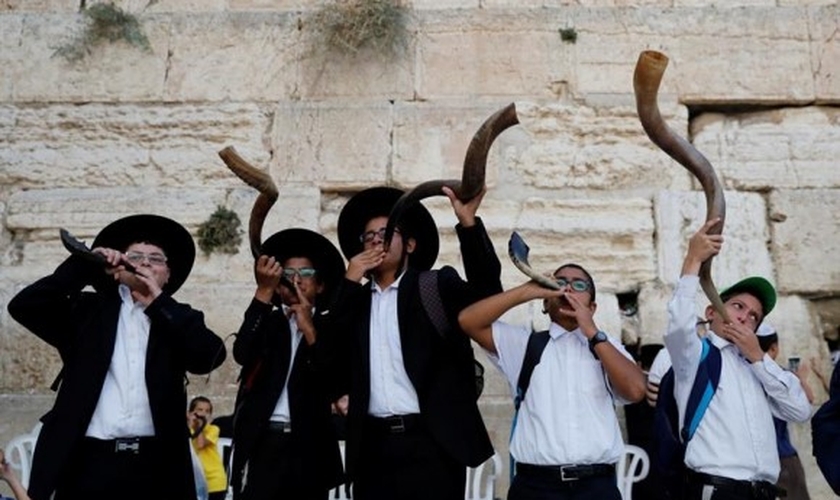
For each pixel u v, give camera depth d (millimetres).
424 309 4652
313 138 7906
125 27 8188
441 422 4477
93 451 4430
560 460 4457
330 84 8039
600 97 7934
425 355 4559
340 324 4645
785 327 7371
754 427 4527
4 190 7883
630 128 7844
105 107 8039
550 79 8000
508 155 7797
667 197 7629
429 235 5121
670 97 7949
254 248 5320
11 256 7715
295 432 4812
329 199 7871
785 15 8078
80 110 8031
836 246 7539
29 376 7352
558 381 4605
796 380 4609
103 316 4633
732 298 4926
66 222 7734
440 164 7820
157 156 7922
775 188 7703
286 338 4988
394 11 8094
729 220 7617
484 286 4703
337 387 4926
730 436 4488
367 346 4641
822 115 7930
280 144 7906
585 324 4574
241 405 4949
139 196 7801
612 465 4559
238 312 7434
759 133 7867
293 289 5016
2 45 8188
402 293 4699
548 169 7770
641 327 7352
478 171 4535
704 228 4633
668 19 8094
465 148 7844
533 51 8062
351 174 7824
